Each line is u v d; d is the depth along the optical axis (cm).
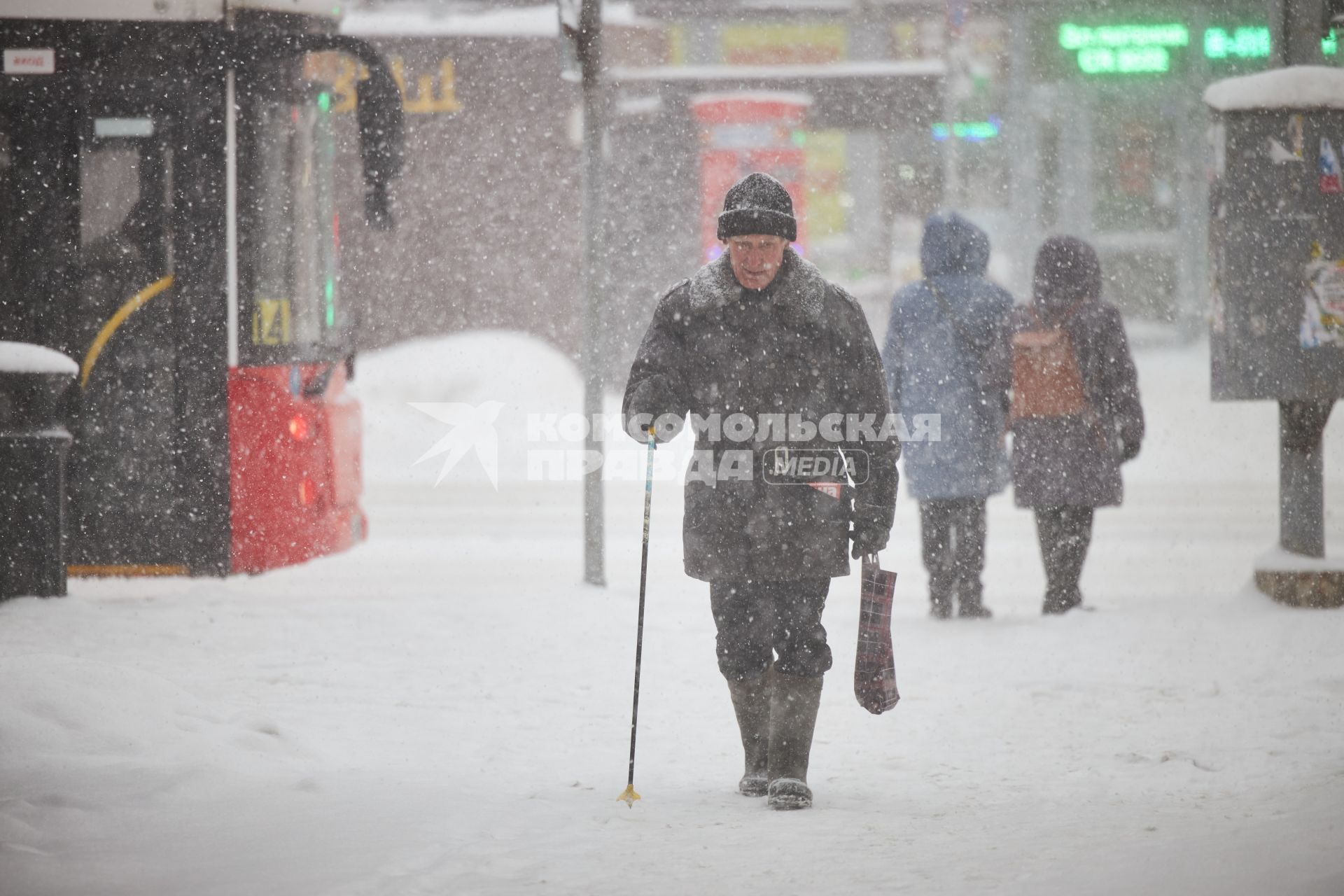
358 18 10394
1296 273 3806
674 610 3953
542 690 2995
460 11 10712
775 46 11988
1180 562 4803
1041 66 12588
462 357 9875
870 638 2158
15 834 1794
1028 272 12662
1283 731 2534
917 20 12056
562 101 10344
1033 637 3516
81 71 4425
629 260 10069
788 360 2130
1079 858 1669
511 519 6244
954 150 12281
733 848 1777
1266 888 1473
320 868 1647
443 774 2253
